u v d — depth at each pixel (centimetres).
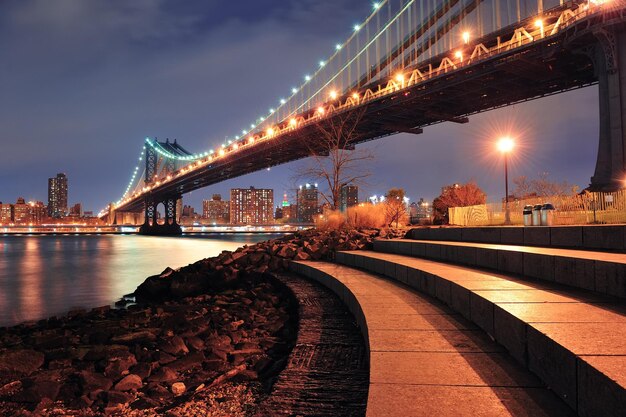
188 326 1075
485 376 439
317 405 488
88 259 5350
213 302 1469
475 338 564
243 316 1152
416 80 7138
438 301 791
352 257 1473
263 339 902
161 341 942
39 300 2178
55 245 10250
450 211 2631
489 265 919
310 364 620
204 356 823
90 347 916
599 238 896
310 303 1018
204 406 596
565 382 377
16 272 3738
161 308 1415
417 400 387
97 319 1471
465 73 6500
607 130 4788
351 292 902
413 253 1360
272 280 1571
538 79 6525
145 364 780
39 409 630
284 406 486
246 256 1964
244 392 639
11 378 788
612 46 4788
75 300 2170
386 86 7938
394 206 2572
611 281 589
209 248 7900
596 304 546
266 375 691
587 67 6134
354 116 7362
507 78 6488
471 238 1377
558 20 5481
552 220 1415
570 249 924
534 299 578
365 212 2445
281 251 1872
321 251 1814
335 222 2394
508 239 1195
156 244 9769
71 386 705
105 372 758
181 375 751
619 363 340
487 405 376
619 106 4700
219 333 1002
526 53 5812
